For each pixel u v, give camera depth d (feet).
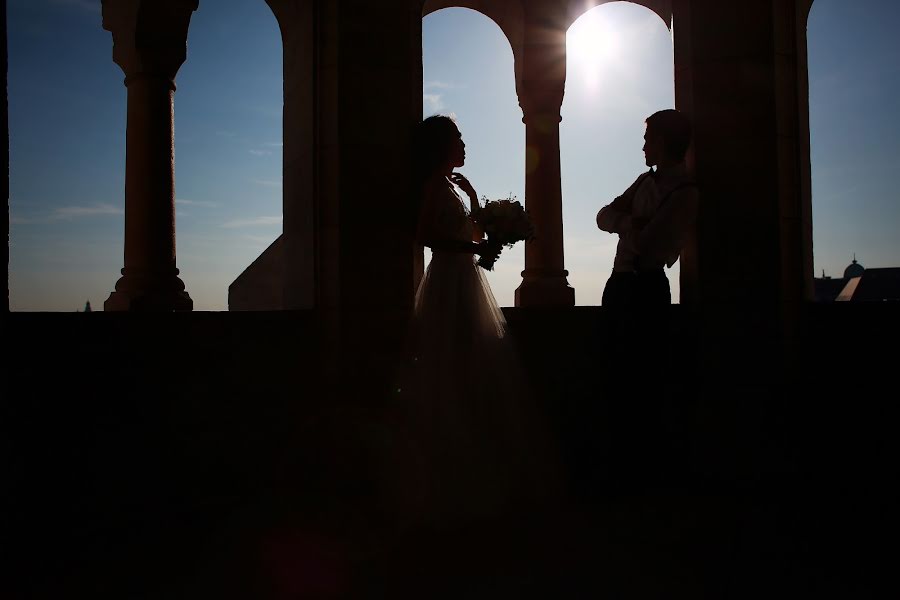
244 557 10.26
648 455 12.91
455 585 9.14
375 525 11.69
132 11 16.81
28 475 10.21
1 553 9.70
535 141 21.11
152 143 17.33
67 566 9.93
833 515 11.50
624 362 12.68
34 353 10.32
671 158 12.41
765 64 13.07
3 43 9.48
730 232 13.34
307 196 13.87
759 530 10.85
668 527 11.12
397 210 13.85
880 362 13.88
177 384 11.91
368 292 13.58
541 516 11.96
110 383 11.16
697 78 13.52
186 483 12.00
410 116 13.98
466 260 12.88
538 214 21.25
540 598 8.64
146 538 11.03
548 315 15.26
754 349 13.20
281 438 13.12
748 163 13.20
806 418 13.46
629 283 12.54
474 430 12.39
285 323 13.25
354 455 13.41
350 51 13.43
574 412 15.30
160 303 17.08
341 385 13.41
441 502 11.87
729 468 13.35
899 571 9.19
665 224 11.91
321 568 9.82
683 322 13.85
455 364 12.44
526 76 20.80
